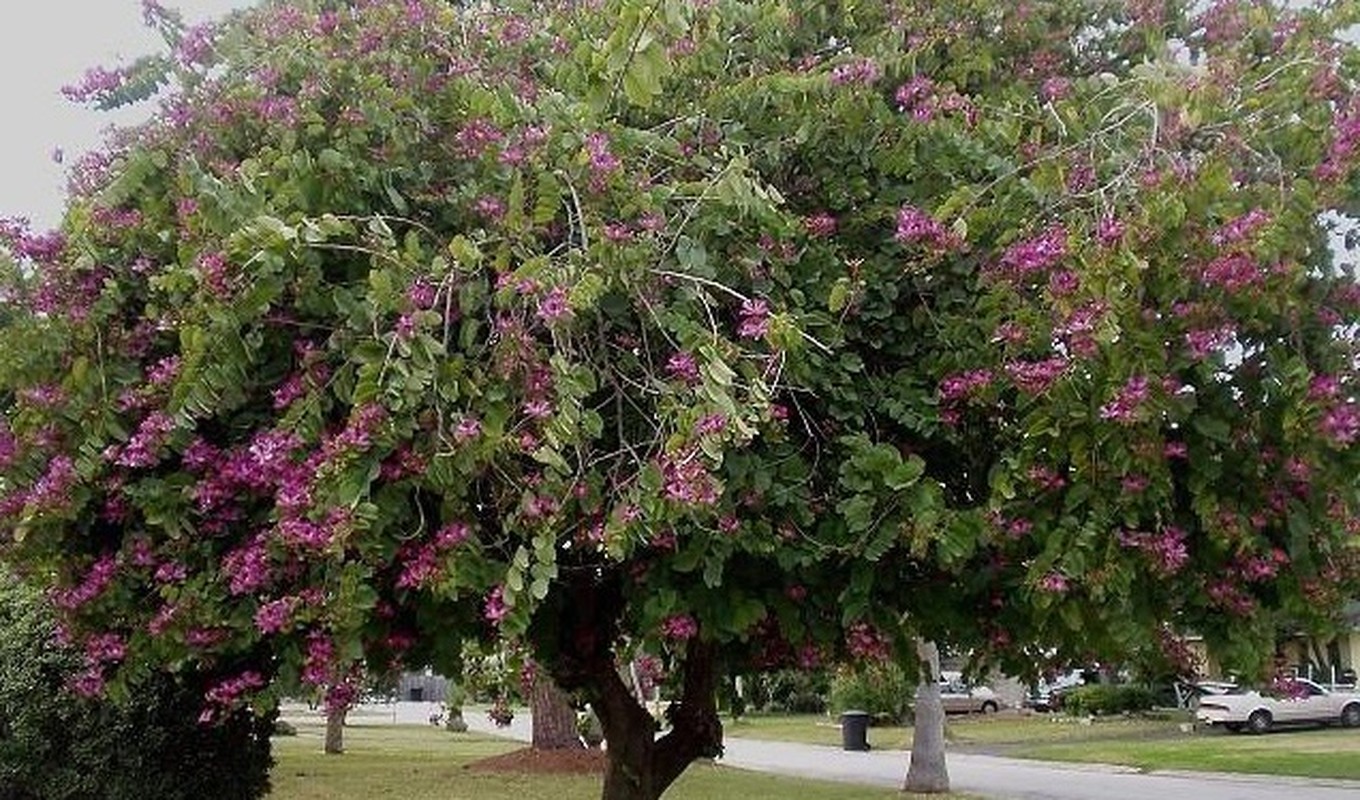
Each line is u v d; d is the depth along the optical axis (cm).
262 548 375
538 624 484
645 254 372
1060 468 384
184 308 370
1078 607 392
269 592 384
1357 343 392
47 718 692
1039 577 376
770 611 447
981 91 505
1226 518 383
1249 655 400
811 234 438
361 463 340
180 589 393
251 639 392
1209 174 362
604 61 388
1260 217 356
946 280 441
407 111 414
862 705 2852
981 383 403
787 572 425
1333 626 406
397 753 2108
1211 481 388
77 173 448
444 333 356
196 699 713
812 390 416
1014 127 436
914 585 451
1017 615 443
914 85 464
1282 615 410
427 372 340
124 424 400
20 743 689
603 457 363
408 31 431
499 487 363
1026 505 389
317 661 376
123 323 416
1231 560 399
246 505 396
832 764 2288
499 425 344
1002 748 2745
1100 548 375
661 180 424
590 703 579
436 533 365
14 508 393
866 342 444
